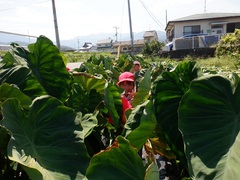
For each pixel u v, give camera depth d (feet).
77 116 7.02
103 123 11.22
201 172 5.21
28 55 10.37
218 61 64.90
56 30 71.46
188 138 5.73
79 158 6.53
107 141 11.27
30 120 6.58
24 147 6.01
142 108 7.88
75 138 6.73
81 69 20.58
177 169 8.50
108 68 28.58
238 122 5.65
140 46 193.77
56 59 10.37
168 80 7.53
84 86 11.72
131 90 14.90
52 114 6.88
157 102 7.37
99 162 5.81
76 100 11.25
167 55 88.17
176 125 7.27
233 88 5.87
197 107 5.96
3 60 9.92
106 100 9.37
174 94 7.47
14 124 6.13
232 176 4.82
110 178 5.80
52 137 6.70
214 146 5.49
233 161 5.02
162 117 7.29
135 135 7.14
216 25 127.54
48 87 10.47
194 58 80.64
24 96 7.36
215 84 5.98
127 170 5.84
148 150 7.36
